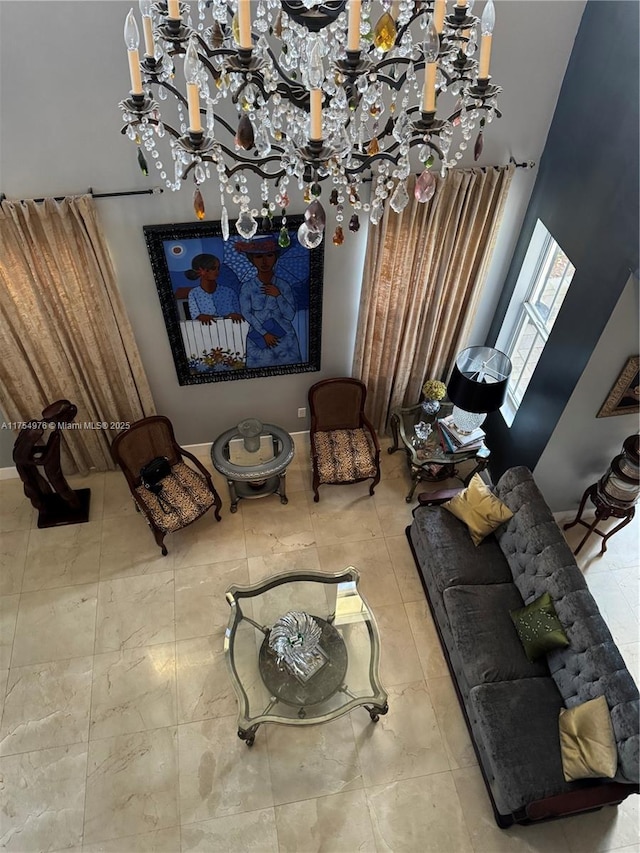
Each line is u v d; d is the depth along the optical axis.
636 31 3.42
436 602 4.90
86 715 4.55
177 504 5.26
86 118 3.82
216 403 5.71
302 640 4.31
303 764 4.36
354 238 4.71
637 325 3.99
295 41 2.40
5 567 5.32
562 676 4.18
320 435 5.78
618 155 3.68
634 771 3.57
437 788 4.29
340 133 2.41
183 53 2.28
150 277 4.68
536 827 4.15
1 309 4.52
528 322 5.34
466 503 5.00
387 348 5.52
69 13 3.42
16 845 4.05
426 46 2.01
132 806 4.20
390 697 4.66
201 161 2.20
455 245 4.80
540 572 4.46
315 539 5.55
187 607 5.10
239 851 4.04
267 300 4.93
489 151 4.46
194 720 4.54
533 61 4.06
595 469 5.26
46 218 4.11
